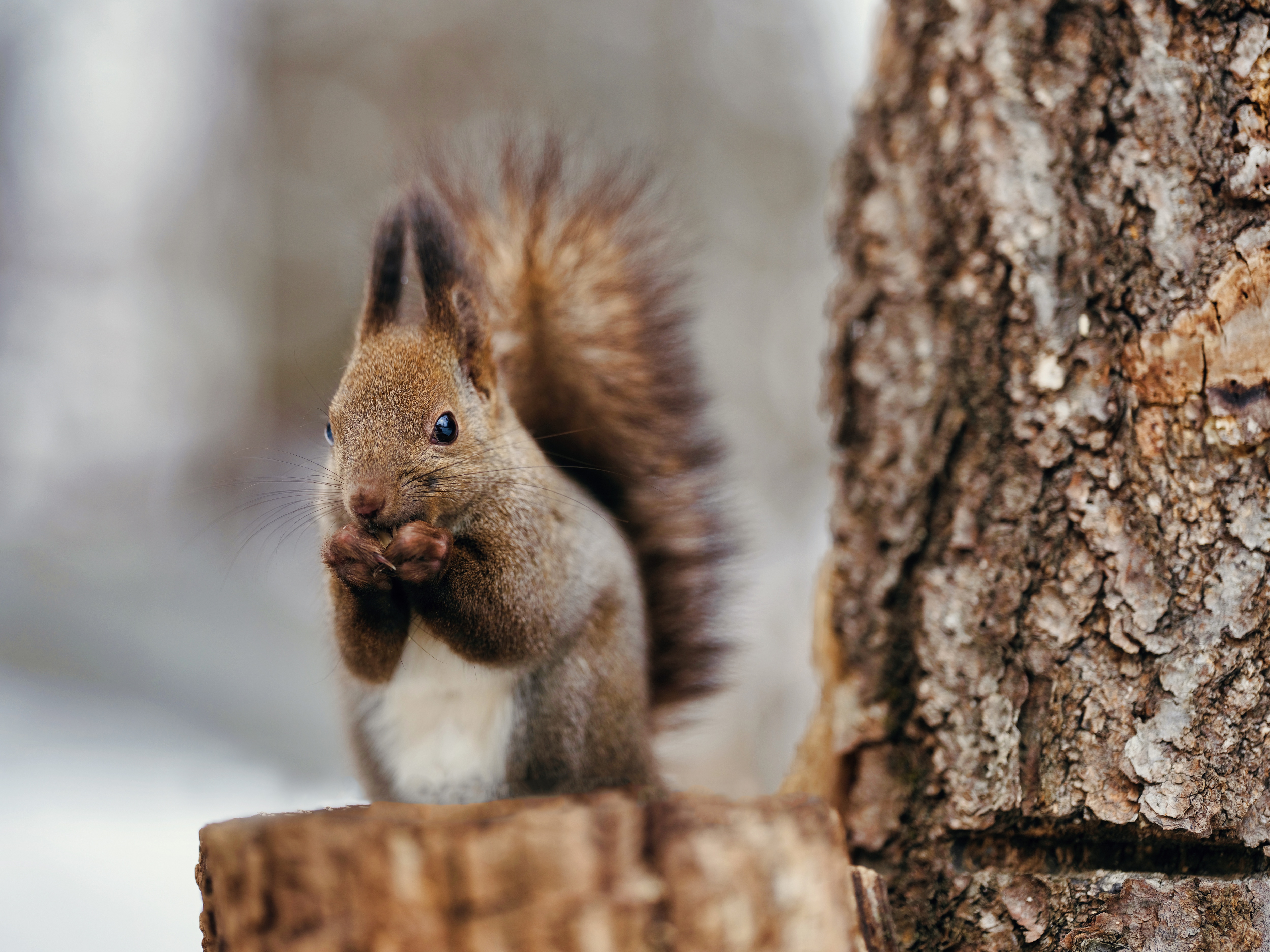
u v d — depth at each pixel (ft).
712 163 14.05
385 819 6.51
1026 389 6.78
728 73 14.32
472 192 7.27
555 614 6.94
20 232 14.52
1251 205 6.70
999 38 6.81
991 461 6.80
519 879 6.42
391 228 6.94
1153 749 6.70
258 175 14.83
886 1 6.95
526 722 6.95
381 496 6.82
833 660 6.93
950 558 6.82
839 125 14.17
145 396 14.42
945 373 6.84
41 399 14.10
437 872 6.43
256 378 14.61
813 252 13.89
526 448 6.99
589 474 7.23
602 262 7.24
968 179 6.83
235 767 8.19
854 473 6.93
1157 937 6.68
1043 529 6.76
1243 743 6.68
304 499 7.00
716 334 13.02
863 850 6.83
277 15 14.83
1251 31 6.70
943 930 6.76
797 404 12.74
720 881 6.44
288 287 14.69
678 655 7.23
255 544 13.14
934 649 6.81
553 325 7.22
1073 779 6.72
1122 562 6.72
